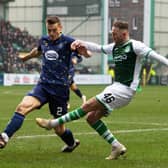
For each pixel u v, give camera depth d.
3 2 119.94
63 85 18.73
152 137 25.11
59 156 18.75
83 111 17.33
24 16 126.69
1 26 115.94
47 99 18.67
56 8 120.81
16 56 112.31
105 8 119.94
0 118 35.72
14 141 23.03
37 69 113.12
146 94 73.19
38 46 19.12
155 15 128.50
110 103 17.41
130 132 27.39
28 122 32.41
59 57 18.55
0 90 80.56
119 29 17.34
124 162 17.52
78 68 118.50
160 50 130.50
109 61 120.25
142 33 126.69
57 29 18.45
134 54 17.30
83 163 17.19
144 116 38.25
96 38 120.75
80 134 26.06
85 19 120.75
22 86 96.12
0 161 17.39
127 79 17.47
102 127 17.98
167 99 61.34
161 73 124.44
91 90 80.56
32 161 17.47
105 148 20.98
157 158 18.52
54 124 17.19
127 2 126.25
